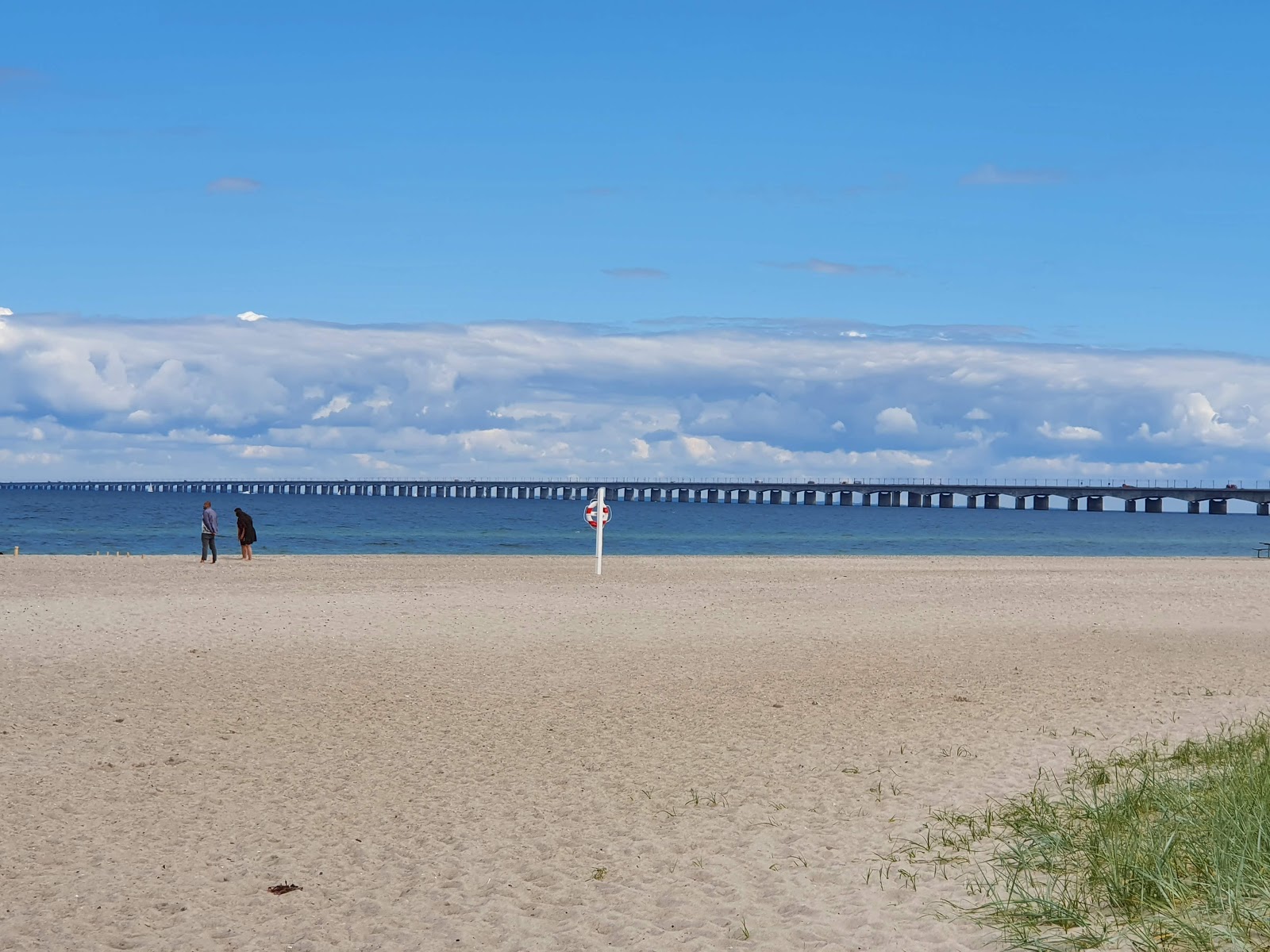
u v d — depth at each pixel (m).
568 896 7.87
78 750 12.34
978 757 12.17
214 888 8.07
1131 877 7.20
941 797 10.41
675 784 11.06
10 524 91.94
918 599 31.58
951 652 21.09
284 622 24.09
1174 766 11.02
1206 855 7.35
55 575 35.69
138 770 11.49
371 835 9.37
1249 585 38.09
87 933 7.21
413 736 13.27
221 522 100.88
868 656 20.45
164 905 7.71
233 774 11.42
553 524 108.31
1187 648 22.00
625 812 10.02
